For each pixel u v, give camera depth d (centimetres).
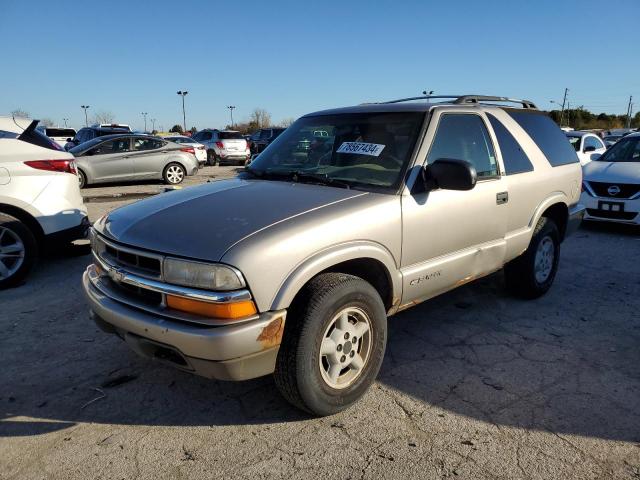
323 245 284
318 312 277
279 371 281
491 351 394
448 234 364
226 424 300
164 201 336
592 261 656
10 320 451
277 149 422
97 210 1017
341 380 306
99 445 281
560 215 524
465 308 483
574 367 368
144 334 272
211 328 254
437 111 375
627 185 792
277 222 281
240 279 254
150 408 317
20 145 548
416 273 344
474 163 398
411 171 342
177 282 264
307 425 298
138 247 283
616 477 254
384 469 260
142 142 1495
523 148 457
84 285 325
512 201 427
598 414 308
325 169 373
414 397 328
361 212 307
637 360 380
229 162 2567
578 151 1288
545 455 270
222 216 292
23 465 265
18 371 361
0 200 527
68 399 326
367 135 377
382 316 318
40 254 657
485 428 294
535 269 488
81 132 2119
